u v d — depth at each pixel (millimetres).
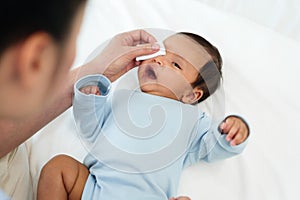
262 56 1036
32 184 822
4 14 267
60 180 786
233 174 885
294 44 1062
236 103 966
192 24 1094
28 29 276
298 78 1006
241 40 1067
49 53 292
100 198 795
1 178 716
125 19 1091
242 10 1265
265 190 853
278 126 936
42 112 731
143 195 811
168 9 1118
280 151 904
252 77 1002
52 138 893
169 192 838
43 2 272
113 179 820
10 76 291
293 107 959
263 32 1083
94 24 1068
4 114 321
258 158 895
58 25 283
